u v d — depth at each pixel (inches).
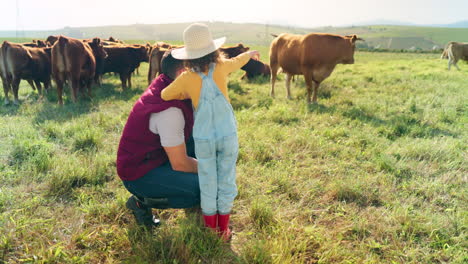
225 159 90.4
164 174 94.7
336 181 139.3
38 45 468.4
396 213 116.9
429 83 410.3
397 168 156.5
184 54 82.9
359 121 233.3
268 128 216.4
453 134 209.5
